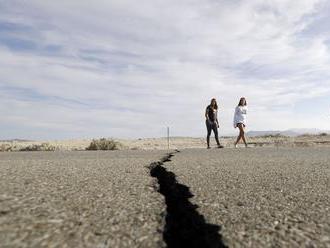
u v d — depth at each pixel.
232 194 3.03
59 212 2.28
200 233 1.99
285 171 4.73
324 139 23.55
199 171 4.63
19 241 1.75
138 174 4.14
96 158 7.35
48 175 3.96
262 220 2.22
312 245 1.79
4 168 4.75
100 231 1.93
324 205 2.65
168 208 2.44
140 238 1.84
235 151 10.49
